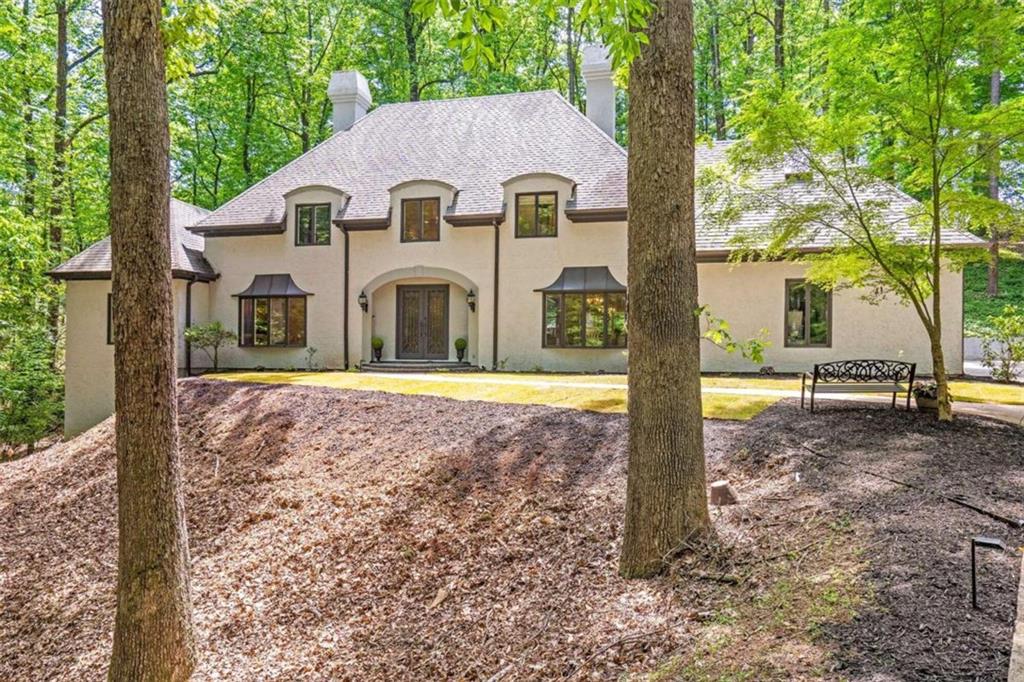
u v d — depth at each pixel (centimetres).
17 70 1945
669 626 479
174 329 620
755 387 1377
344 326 2070
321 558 835
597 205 1862
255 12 2520
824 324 1706
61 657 757
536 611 602
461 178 2064
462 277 1992
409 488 957
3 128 1839
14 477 1323
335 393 1465
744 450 861
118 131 584
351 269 2069
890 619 397
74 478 1236
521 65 3397
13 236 1688
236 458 1212
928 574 449
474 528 818
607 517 746
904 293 1030
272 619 734
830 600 438
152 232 592
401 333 2091
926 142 922
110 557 941
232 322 2142
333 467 1091
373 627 677
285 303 2111
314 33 3111
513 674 498
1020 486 651
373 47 3088
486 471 955
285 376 1802
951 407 1034
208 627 735
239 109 2905
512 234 1956
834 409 1053
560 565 677
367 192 2106
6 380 1791
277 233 2102
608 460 912
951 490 637
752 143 983
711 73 3198
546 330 1938
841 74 1000
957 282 1595
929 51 898
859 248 997
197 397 1570
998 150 909
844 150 967
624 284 1858
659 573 575
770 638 411
